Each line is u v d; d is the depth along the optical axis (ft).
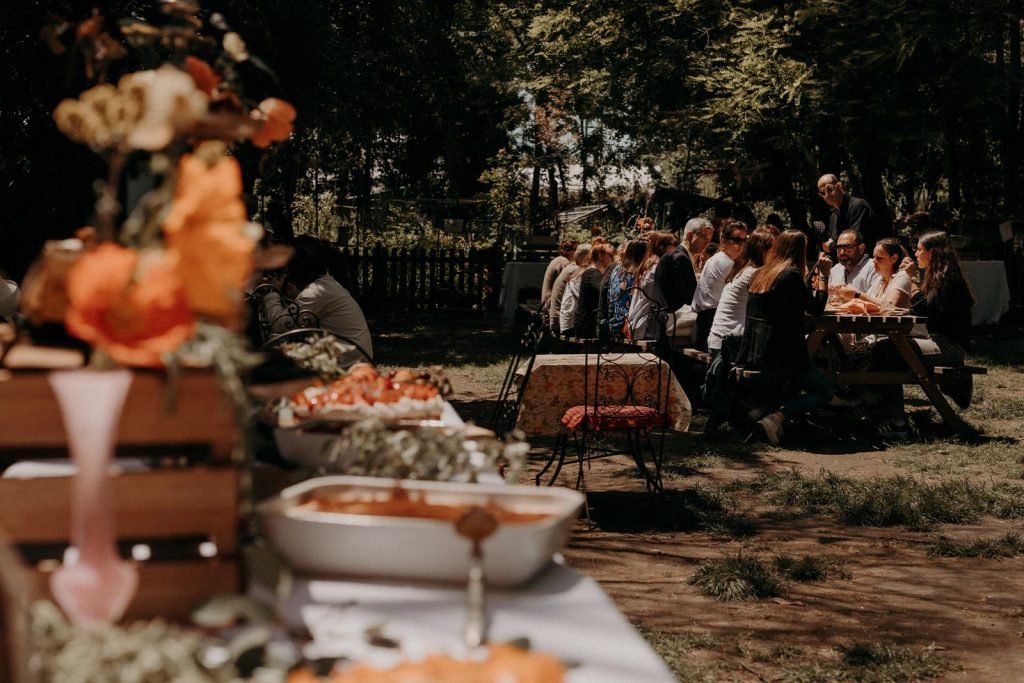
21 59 31.45
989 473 25.50
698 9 63.57
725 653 13.89
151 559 4.81
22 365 4.85
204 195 4.28
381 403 8.58
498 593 5.49
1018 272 70.08
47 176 32.48
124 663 3.79
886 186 93.40
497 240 83.92
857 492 22.44
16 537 4.86
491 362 46.91
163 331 4.23
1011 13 65.62
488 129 136.67
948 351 30.73
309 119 50.55
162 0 5.99
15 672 3.28
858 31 55.93
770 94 57.31
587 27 67.15
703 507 21.79
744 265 29.27
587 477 24.43
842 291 31.55
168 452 5.17
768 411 28.35
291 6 44.32
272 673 3.99
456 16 65.21
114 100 4.35
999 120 88.63
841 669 13.34
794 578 17.26
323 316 19.02
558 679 4.18
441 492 6.14
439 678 3.99
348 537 5.43
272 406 8.50
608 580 17.11
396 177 140.36
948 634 14.83
